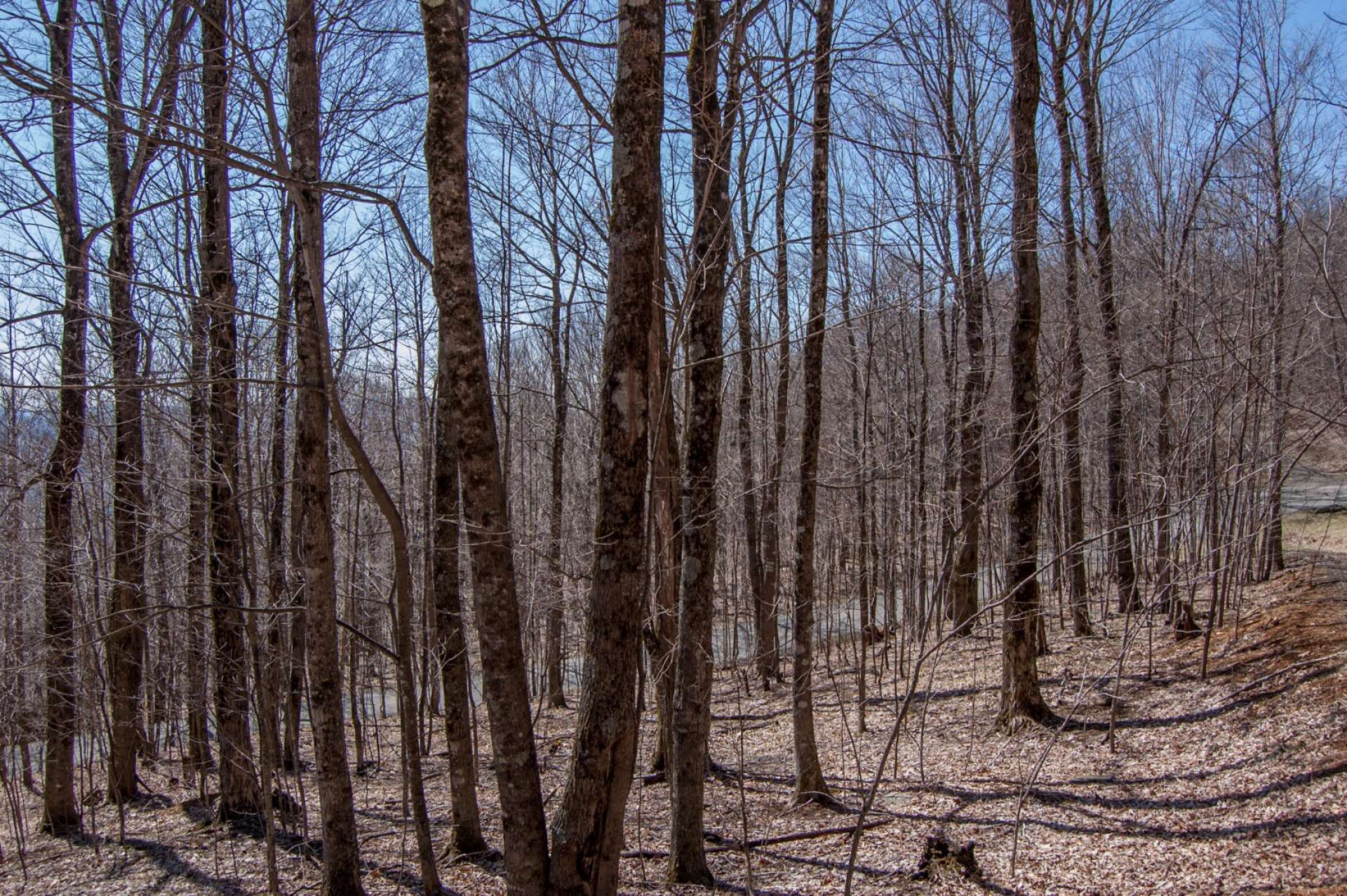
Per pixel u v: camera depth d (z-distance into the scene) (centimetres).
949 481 1457
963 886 698
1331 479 1819
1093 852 723
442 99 511
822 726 1354
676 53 737
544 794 1120
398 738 1767
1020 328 1032
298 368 761
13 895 965
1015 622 1085
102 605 1241
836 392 1880
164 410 970
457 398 507
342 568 1645
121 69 1036
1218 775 813
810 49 662
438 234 509
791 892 743
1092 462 1964
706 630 771
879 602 2425
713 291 757
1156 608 1398
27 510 1316
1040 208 1206
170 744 1525
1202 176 1315
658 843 928
